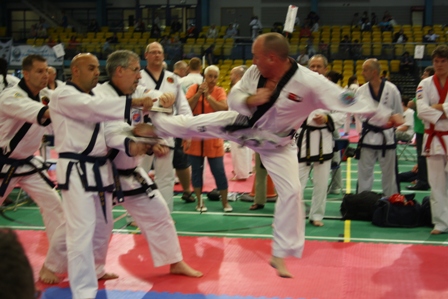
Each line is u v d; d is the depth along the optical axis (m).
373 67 6.91
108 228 4.91
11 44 20.94
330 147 6.88
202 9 28.84
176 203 8.34
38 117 4.64
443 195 6.51
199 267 5.48
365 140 7.59
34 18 30.75
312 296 4.70
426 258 5.66
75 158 4.41
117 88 4.74
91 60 4.43
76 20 30.31
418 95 6.28
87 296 4.31
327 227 6.92
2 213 7.87
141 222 5.06
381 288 4.87
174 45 21.80
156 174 6.92
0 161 4.98
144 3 29.53
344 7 28.19
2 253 1.08
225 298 4.68
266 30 26.41
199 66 8.84
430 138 6.36
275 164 4.14
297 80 3.77
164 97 4.39
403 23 27.83
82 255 4.33
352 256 5.74
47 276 5.07
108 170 4.63
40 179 5.11
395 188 7.57
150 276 5.25
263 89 3.75
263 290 4.85
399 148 15.12
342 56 21.84
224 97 7.70
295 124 4.02
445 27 25.58
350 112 3.77
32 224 7.27
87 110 4.27
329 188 8.99
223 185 7.73
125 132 4.50
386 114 3.82
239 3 28.78
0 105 4.80
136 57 4.74
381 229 6.82
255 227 6.96
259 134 4.04
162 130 4.31
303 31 25.69
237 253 5.91
